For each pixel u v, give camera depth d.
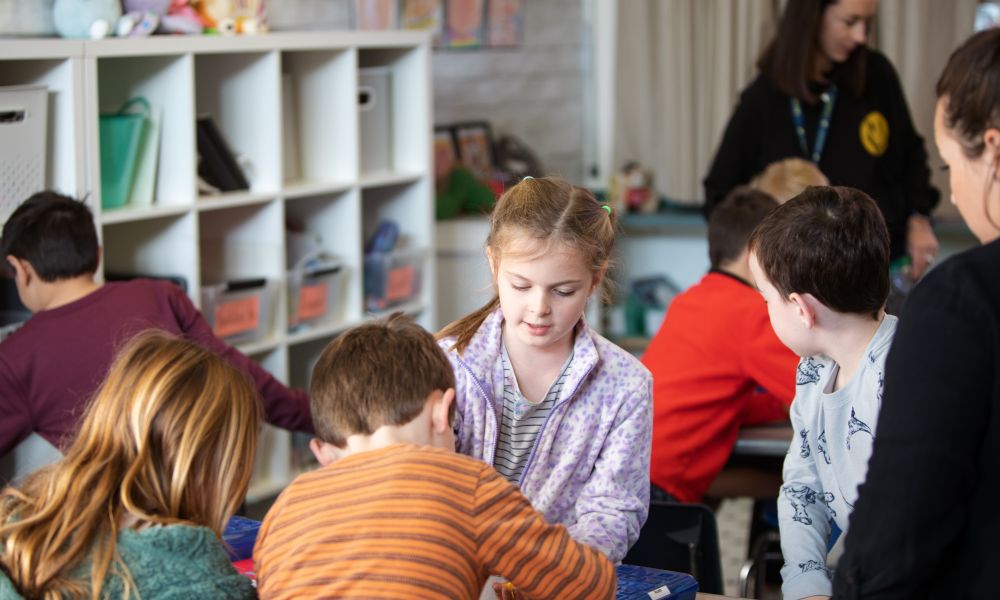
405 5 4.11
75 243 2.30
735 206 2.47
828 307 1.42
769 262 1.45
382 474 1.25
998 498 1.09
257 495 3.20
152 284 2.45
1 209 2.49
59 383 2.27
